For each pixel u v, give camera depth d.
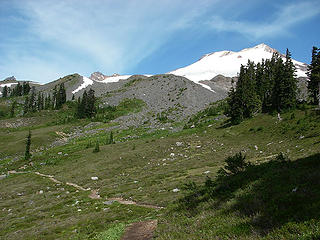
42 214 29.38
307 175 12.05
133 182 44.56
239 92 90.19
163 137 97.25
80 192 42.06
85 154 81.62
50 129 128.62
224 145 68.44
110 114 154.75
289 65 84.69
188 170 46.66
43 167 73.69
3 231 24.05
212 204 13.94
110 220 21.69
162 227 13.39
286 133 60.06
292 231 7.73
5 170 74.88
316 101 81.88
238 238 8.46
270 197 11.12
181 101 167.50
